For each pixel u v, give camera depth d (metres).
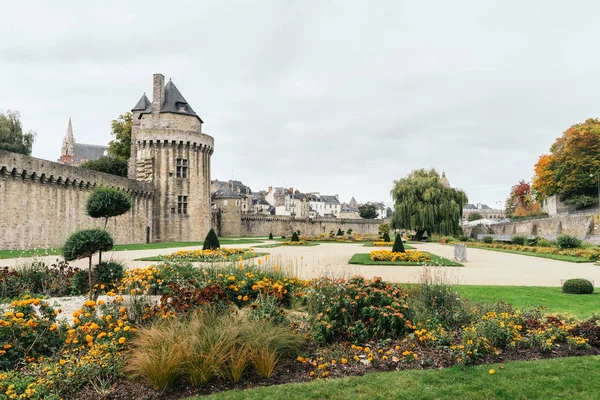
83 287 11.55
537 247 35.31
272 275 10.86
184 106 49.00
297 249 32.88
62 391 5.25
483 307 8.65
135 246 32.97
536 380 5.72
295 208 125.31
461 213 52.56
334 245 42.38
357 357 6.49
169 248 30.28
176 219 46.31
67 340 6.21
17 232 26.22
